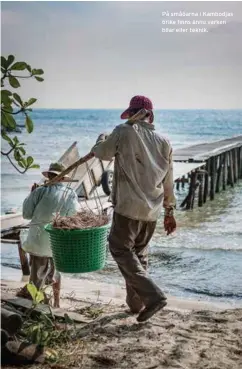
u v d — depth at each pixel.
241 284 6.98
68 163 8.97
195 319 4.52
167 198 4.43
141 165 4.11
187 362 3.57
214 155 16.03
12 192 17.50
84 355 3.66
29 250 4.73
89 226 4.00
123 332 4.12
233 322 4.46
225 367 3.51
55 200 4.69
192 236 10.36
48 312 4.43
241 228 11.31
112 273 7.39
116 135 4.11
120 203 4.13
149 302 4.02
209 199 16.23
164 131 40.22
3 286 6.15
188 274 7.53
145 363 3.54
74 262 3.99
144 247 4.36
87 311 4.66
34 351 3.54
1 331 3.43
